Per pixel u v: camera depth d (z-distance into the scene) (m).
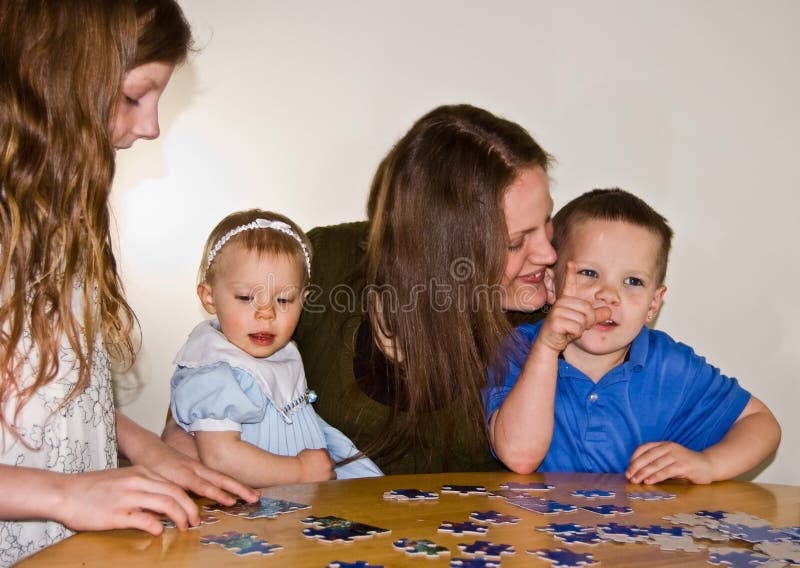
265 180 2.40
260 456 1.64
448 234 1.70
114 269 1.33
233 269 1.76
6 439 1.14
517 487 1.35
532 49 2.38
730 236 2.40
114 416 1.36
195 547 0.98
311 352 1.90
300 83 2.38
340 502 1.22
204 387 1.68
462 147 1.72
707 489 1.40
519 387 1.61
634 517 1.18
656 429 1.74
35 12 1.13
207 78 2.36
